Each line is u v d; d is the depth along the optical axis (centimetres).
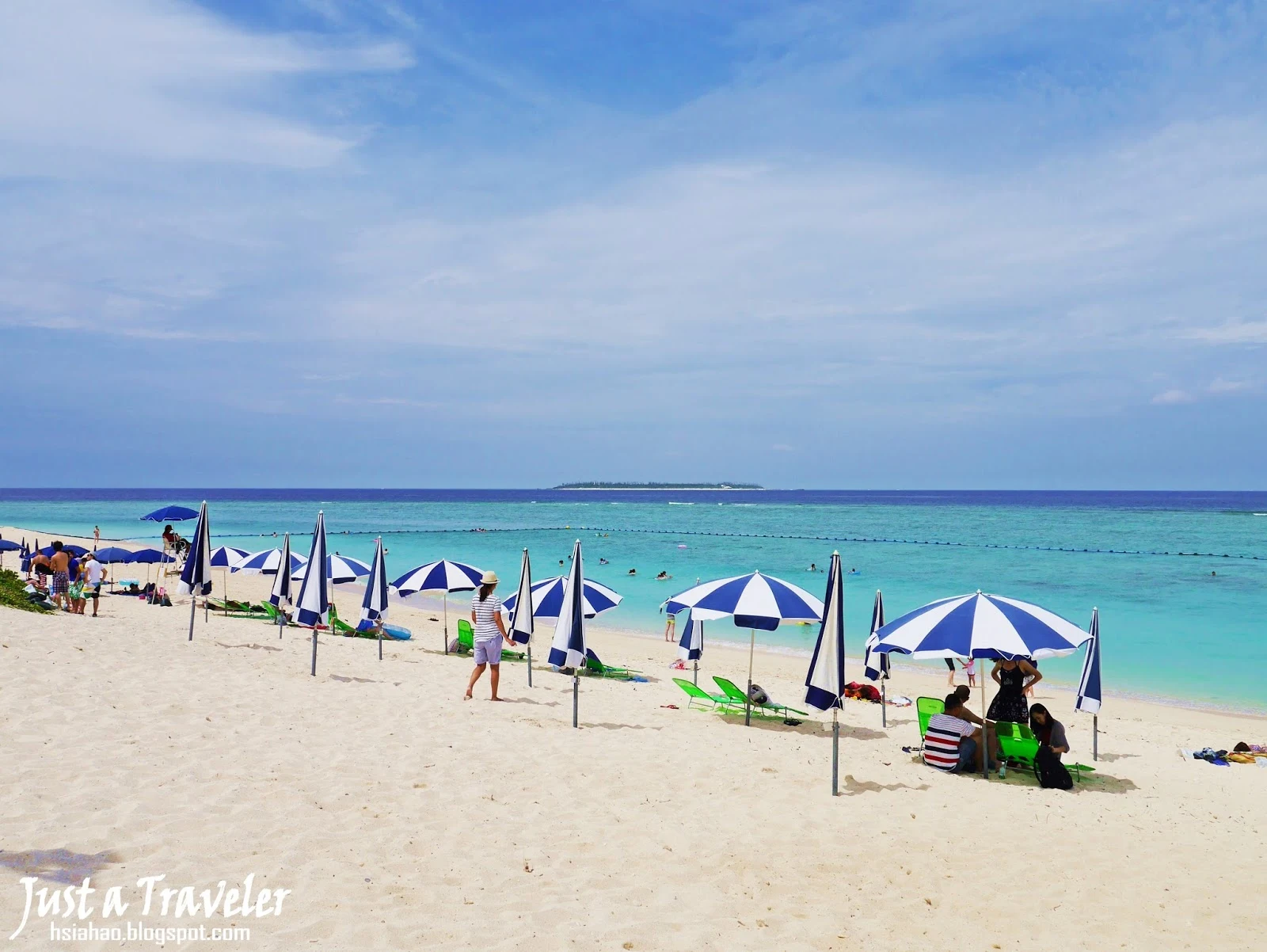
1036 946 539
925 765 1002
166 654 1170
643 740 997
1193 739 1357
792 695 1523
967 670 1138
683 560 4819
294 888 517
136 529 7031
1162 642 2380
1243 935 570
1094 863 697
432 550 5378
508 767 820
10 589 1510
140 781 660
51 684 898
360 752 817
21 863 506
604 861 616
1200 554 5294
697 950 493
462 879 560
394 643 1870
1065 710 1600
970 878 645
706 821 721
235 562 2067
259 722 873
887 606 2995
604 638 2370
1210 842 776
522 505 17488
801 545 6062
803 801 801
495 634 1167
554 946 480
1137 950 543
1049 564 4569
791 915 554
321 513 1222
